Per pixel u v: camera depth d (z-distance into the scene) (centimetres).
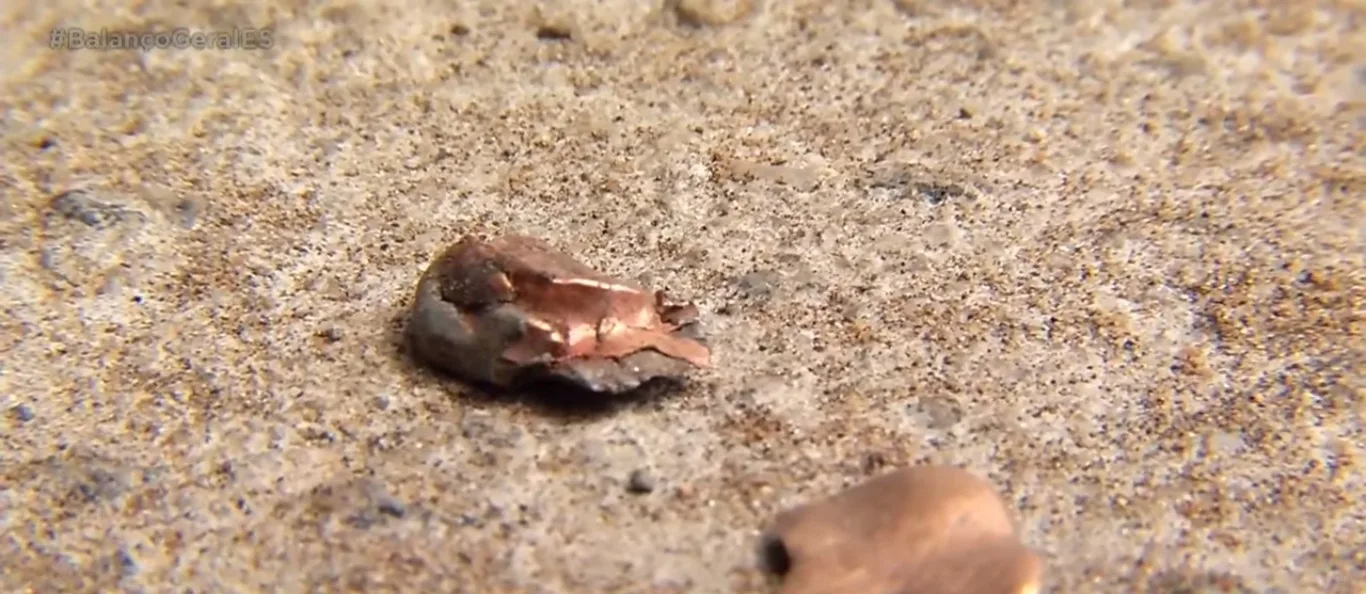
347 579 12
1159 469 12
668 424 13
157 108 16
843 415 13
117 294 14
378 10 17
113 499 12
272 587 12
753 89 16
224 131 15
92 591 12
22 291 14
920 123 16
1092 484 12
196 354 13
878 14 17
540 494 12
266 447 13
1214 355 13
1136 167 15
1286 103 16
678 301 14
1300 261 14
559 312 13
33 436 13
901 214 15
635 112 16
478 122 16
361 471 12
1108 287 14
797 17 17
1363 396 13
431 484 12
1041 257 14
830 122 16
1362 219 15
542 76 16
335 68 16
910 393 13
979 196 15
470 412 13
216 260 14
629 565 12
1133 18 17
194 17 17
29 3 17
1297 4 17
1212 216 15
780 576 12
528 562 12
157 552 12
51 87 16
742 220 15
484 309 13
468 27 17
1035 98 16
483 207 15
